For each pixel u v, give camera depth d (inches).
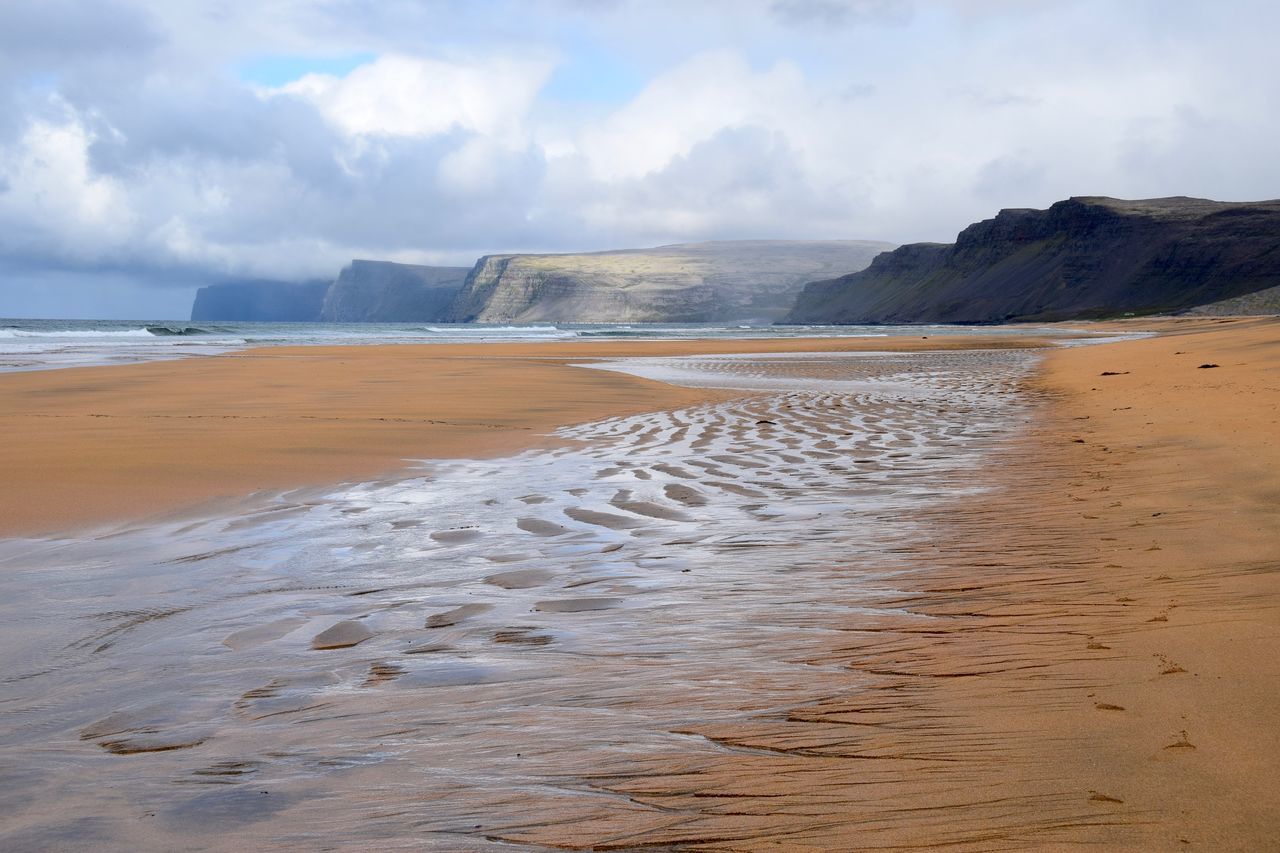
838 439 444.1
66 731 123.2
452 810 98.7
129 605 182.2
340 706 129.2
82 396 659.4
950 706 121.6
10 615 175.8
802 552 217.6
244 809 100.0
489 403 626.5
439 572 206.8
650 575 200.4
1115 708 117.0
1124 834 87.7
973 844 87.7
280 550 228.7
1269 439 338.3
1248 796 92.8
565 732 118.0
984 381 866.1
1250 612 151.4
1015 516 248.7
